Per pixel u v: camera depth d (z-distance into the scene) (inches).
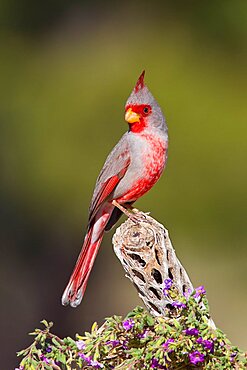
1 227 605.6
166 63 563.5
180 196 539.5
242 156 538.0
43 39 602.5
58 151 551.8
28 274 658.2
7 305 674.2
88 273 299.7
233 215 544.7
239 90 556.4
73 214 568.4
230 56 576.1
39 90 571.2
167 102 541.0
